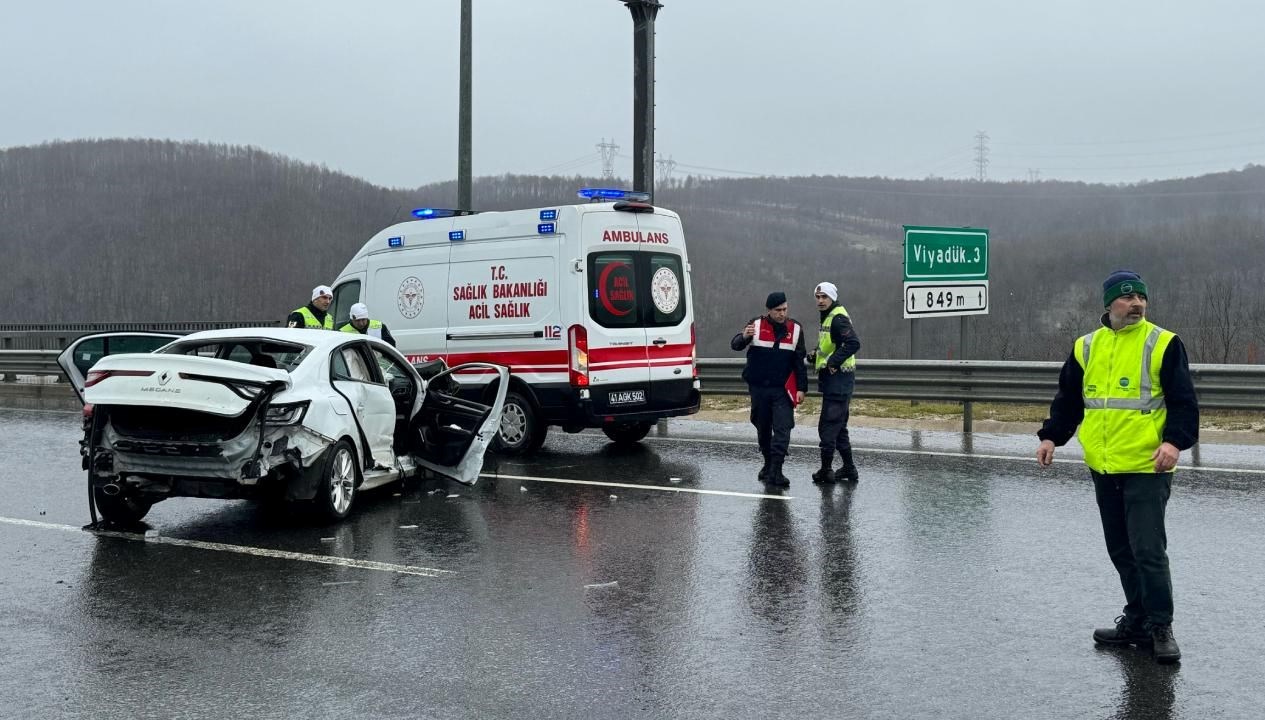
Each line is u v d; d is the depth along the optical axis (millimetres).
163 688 4852
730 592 6316
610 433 12578
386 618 5867
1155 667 5051
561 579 6617
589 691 4789
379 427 8852
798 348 9664
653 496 9180
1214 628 5594
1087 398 5363
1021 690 4770
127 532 7992
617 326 11188
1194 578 6500
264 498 8000
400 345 12211
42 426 14594
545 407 11117
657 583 6512
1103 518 5430
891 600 6129
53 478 10336
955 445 11867
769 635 5539
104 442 7910
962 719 4457
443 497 9219
